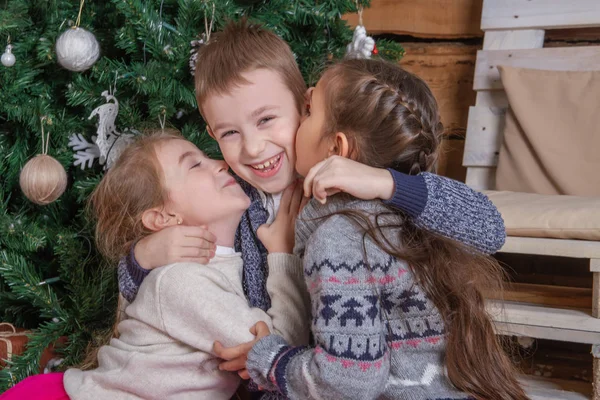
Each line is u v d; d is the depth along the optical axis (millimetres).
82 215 1591
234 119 1077
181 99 1494
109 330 1479
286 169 1110
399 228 965
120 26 1587
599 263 1383
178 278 1061
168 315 1065
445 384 970
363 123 978
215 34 1323
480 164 2127
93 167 1680
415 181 952
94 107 1536
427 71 2352
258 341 986
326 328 886
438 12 2324
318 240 934
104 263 1551
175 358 1054
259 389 1088
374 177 933
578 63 2004
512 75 2008
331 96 1015
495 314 1326
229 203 1154
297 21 1598
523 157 1984
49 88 1570
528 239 1449
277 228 1130
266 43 1096
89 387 1104
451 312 962
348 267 909
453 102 2330
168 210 1168
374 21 2373
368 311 895
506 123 2031
